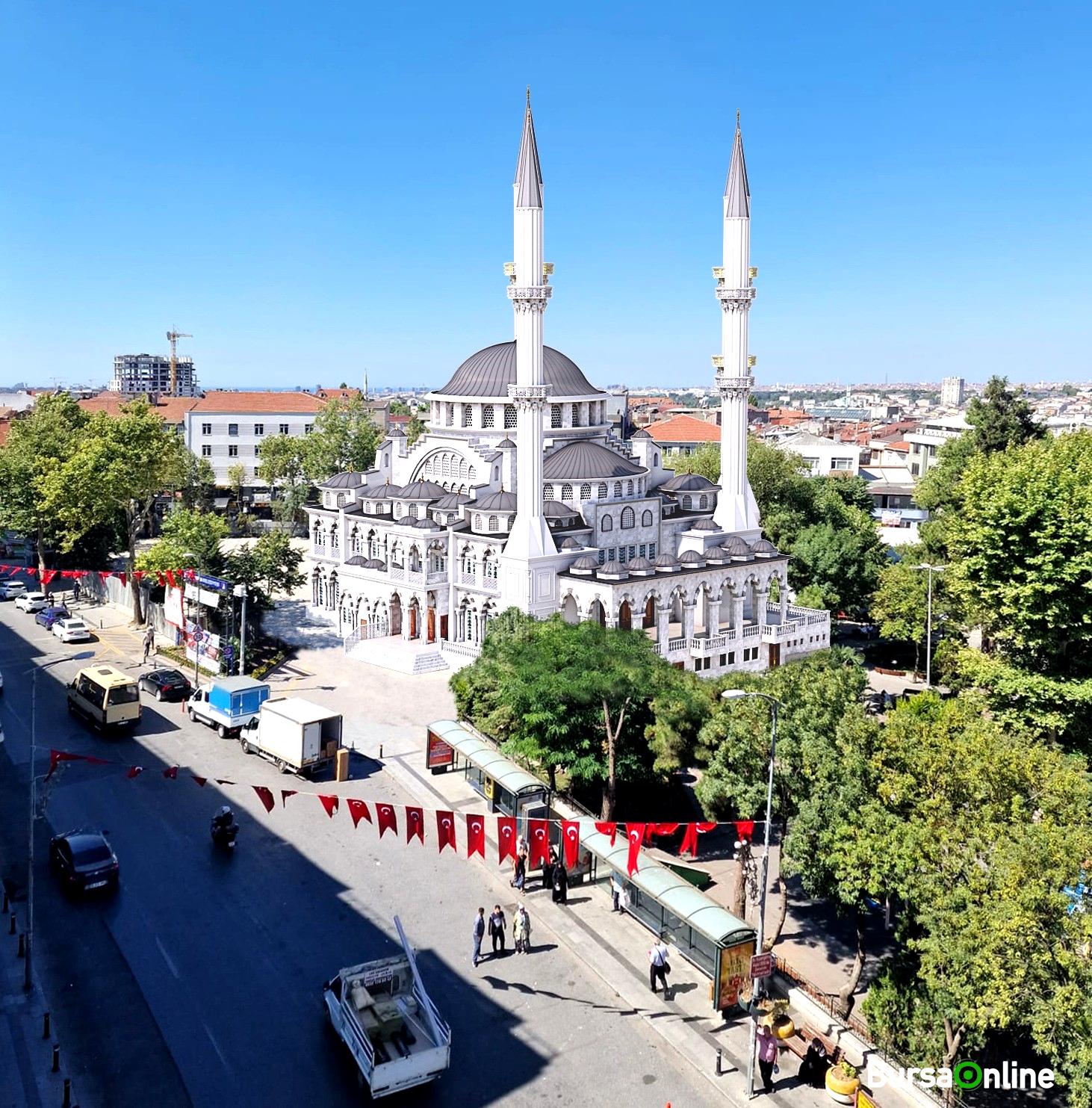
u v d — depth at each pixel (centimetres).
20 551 13675
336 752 5875
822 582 9938
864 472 18112
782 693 4328
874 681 8831
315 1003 3659
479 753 5572
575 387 9906
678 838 5381
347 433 14975
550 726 5197
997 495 5919
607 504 8688
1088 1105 2898
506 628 6781
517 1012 3681
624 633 5806
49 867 4647
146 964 3862
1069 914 3047
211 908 4322
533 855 4166
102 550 11319
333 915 4306
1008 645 6444
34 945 3956
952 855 3294
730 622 8500
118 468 9562
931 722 3919
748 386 9225
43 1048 3316
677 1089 3288
